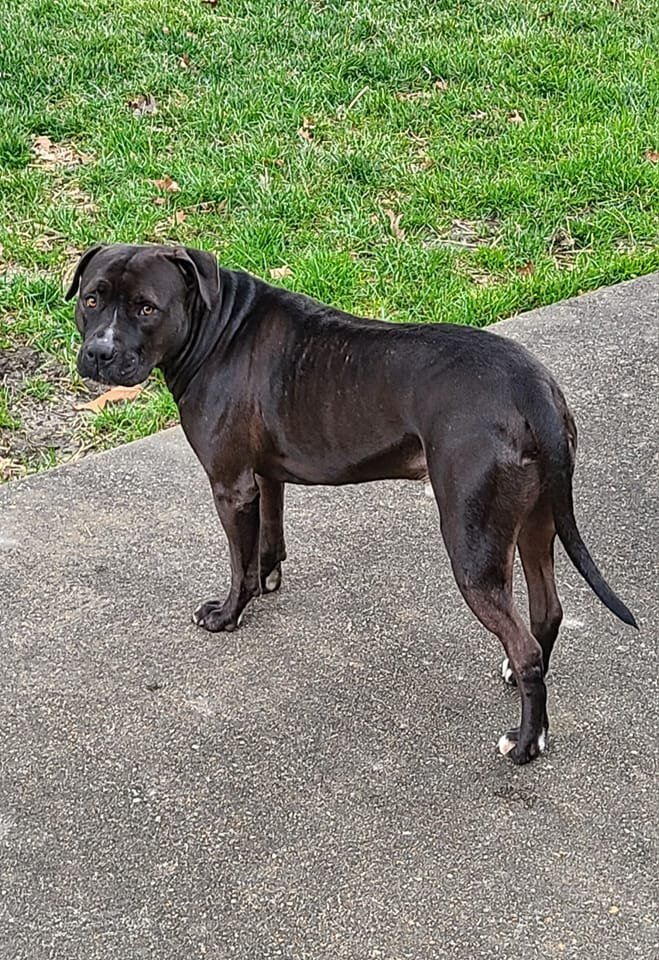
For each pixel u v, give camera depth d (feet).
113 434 12.80
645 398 12.98
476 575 9.89
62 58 18.54
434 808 10.02
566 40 19.98
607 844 9.83
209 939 9.46
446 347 9.99
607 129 16.97
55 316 13.83
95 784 10.17
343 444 10.33
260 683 10.74
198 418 10.71
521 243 14.93
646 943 9.41
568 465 9.87
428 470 9.98
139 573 11.50
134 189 15.47
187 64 18.74
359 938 9.45
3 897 9.65
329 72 18.56
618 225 15.31
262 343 10.54
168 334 10.53
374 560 11.59
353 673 10.79
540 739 10.19
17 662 10.87
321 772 10.21
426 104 17.84
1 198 15.38
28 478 12.26
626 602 11.21
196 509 12.01
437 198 15.51
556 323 13.88
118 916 9.57
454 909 9.55
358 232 14.98
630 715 10.49
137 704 10.62
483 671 10.78
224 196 15.42
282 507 11.16
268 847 9.85
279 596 11.33
